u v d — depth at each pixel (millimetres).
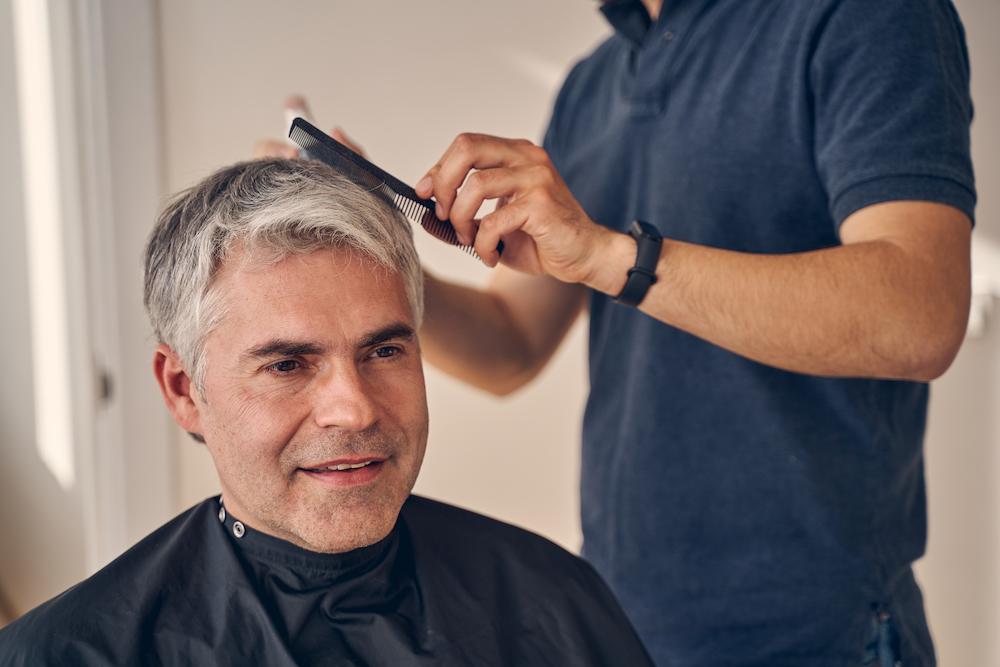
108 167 2178
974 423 2340
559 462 2602
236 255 916
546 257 1103
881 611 1305
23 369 2316
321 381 928
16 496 2398
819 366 1124
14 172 2240
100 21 2133
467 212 1046
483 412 2562
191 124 2307
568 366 2568
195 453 2354
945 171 1142
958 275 1126
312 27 2355
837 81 1226
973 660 2406
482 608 1107
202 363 939
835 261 1093
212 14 2287
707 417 1355
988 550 2369
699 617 1380
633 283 1095
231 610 979
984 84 2236
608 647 1165
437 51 2430
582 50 2473
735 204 1348
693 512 1371
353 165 983
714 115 1358
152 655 938
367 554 1039
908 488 1372
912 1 1205
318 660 993
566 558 1215
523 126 2490
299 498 939
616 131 1498
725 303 1090
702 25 1394
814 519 1297
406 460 971
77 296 2168
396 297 962
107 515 2270
